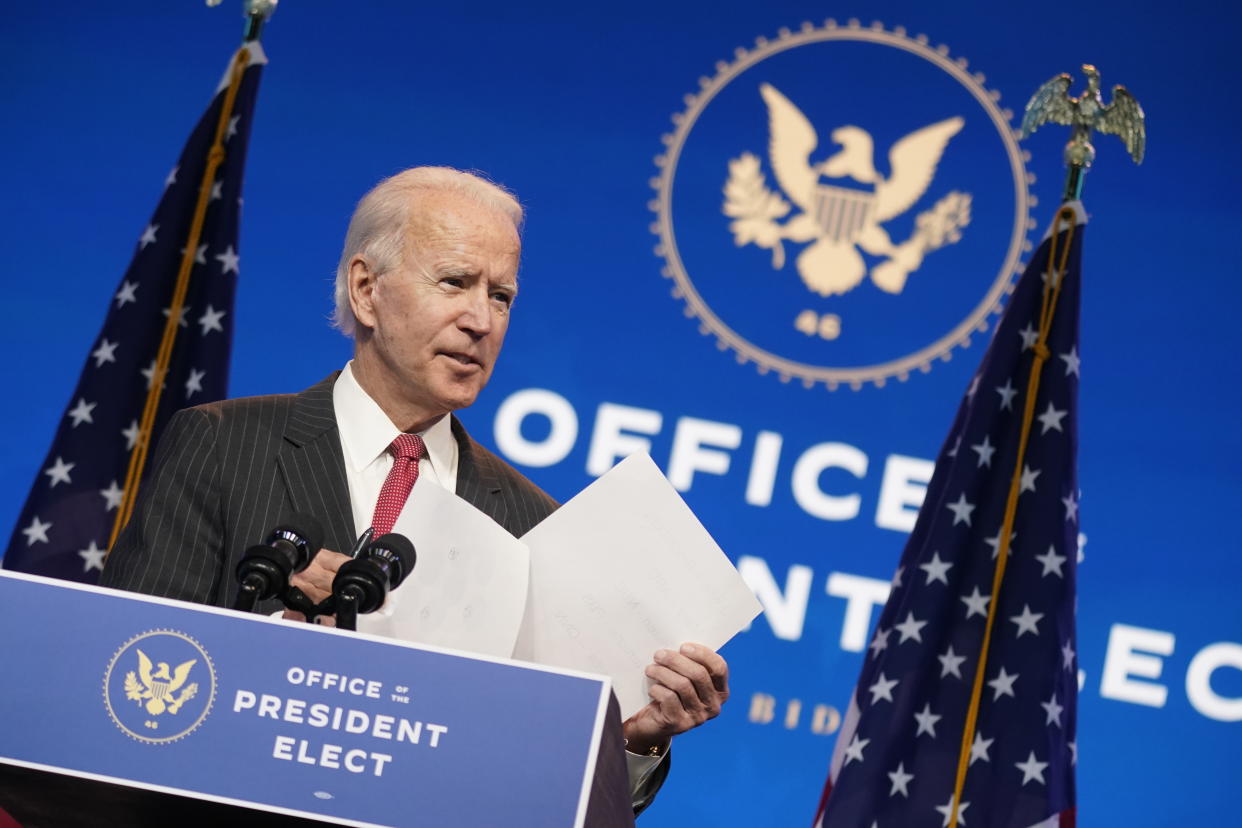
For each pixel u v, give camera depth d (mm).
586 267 10867
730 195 10992
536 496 4668
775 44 11227
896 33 11203
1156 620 10328
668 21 11289
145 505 4086
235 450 4172
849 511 10406
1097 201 11016
